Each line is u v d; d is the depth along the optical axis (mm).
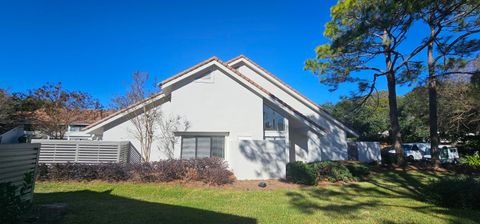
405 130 38344
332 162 15828
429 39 13977
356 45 13602
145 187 11664
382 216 7852
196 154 16797
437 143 19922
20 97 27547
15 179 6746
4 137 7539
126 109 16797
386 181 14297
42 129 25000
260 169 14570
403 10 11531
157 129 16984
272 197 10344
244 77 17250
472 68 23188
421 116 35344
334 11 14547
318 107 22766
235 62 23031
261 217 7656
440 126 30250
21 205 5332
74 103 26375
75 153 14180
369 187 12641
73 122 25938
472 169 18453
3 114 24484
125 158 15391
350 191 11688
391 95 20016
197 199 9977
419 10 11102
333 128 22562
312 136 19219
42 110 27125
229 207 8750
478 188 8812
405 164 19469
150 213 7801
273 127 17938
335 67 16328
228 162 16203
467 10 13531
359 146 24688
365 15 12305
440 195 9250
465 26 14242
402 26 12758
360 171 15484
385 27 12211
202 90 17156
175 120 16750
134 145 16906
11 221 5035
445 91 28062
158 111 17172
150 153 16688
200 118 16906
